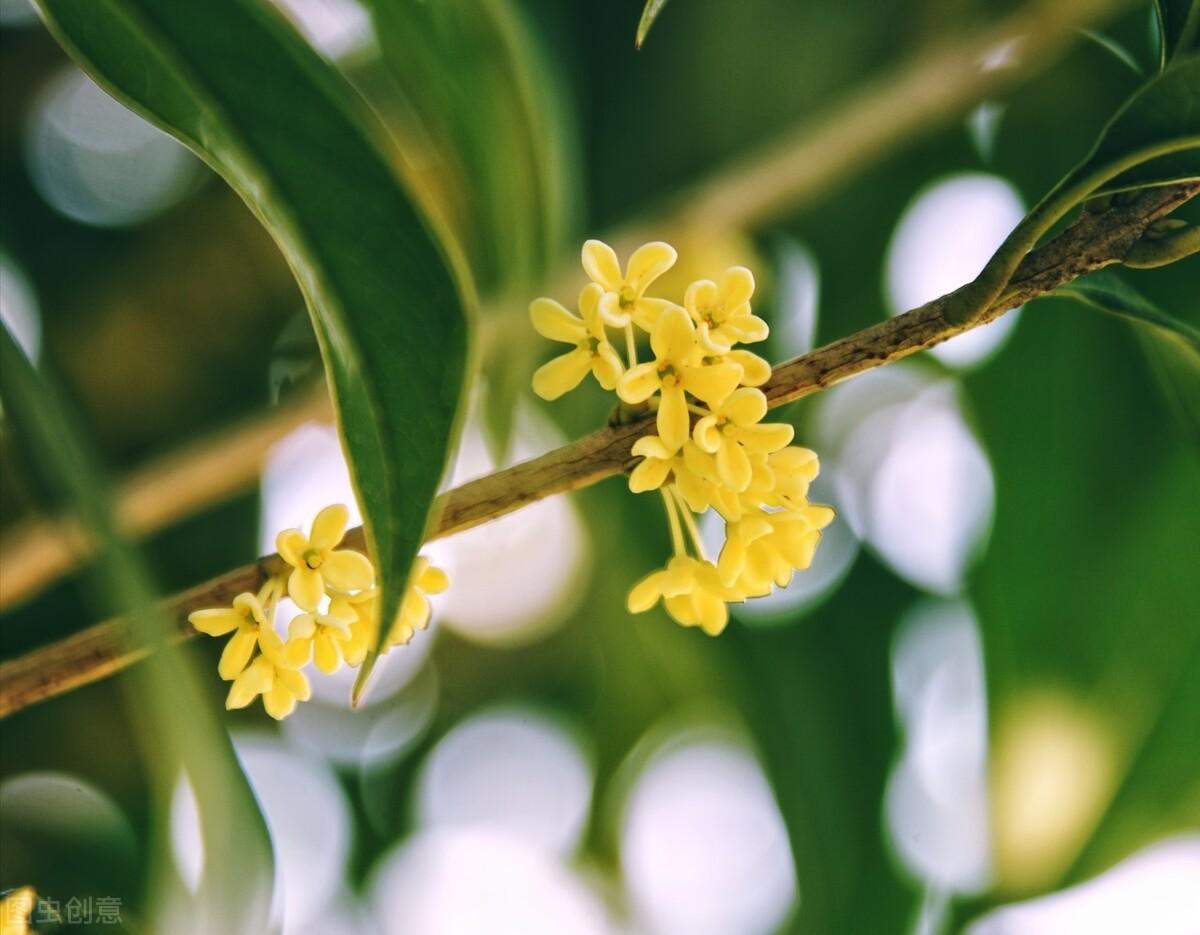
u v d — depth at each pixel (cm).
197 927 21
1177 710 35
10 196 34
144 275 34
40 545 27
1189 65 22
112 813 31
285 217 22
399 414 22
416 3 28
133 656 22
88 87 35
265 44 22
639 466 23
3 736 31
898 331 23
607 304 23
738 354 23
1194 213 25
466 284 22
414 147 31
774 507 24
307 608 23
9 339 23
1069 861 34
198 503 31
